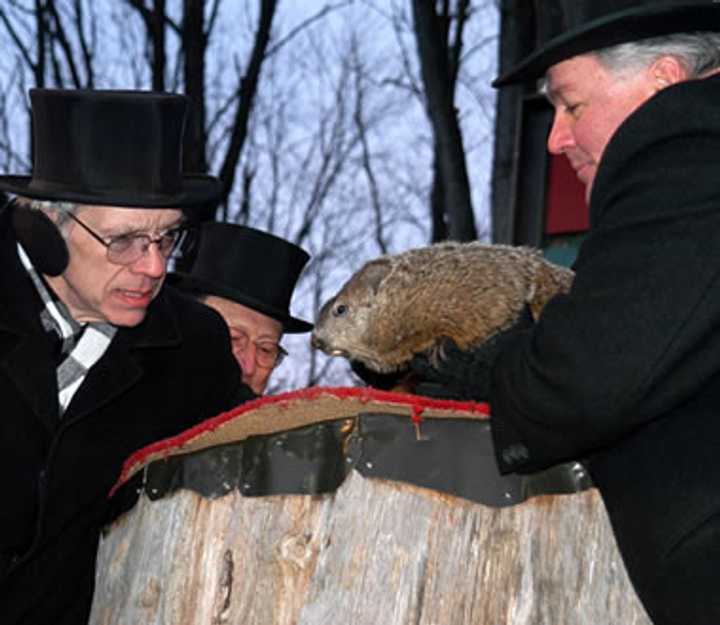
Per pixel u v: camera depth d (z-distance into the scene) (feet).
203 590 9.61
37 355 11.15
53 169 11.04
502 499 8.86
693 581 8.01
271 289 16.98
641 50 9.18
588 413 8.07
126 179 10.85
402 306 12.48
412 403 8.98
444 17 49.21
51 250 10.94
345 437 9.16
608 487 8.50
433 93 40.14
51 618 11.87
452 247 12.47
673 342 7.93
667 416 8.28
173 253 11.71
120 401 11.71
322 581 8.97
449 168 39.86
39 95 11.22
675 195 8.24
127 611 10.27
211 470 9.84
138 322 11.28
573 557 8.82
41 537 11.26
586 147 9.56
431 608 8.75
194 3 48.34
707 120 8.31
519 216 28.53
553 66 9.55
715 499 7.97
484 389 10.35
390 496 8.93
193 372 12.27
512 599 8.77
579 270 8.59
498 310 11.75
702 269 8.01
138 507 10.63
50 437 11.27
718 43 9.21
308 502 9.20
